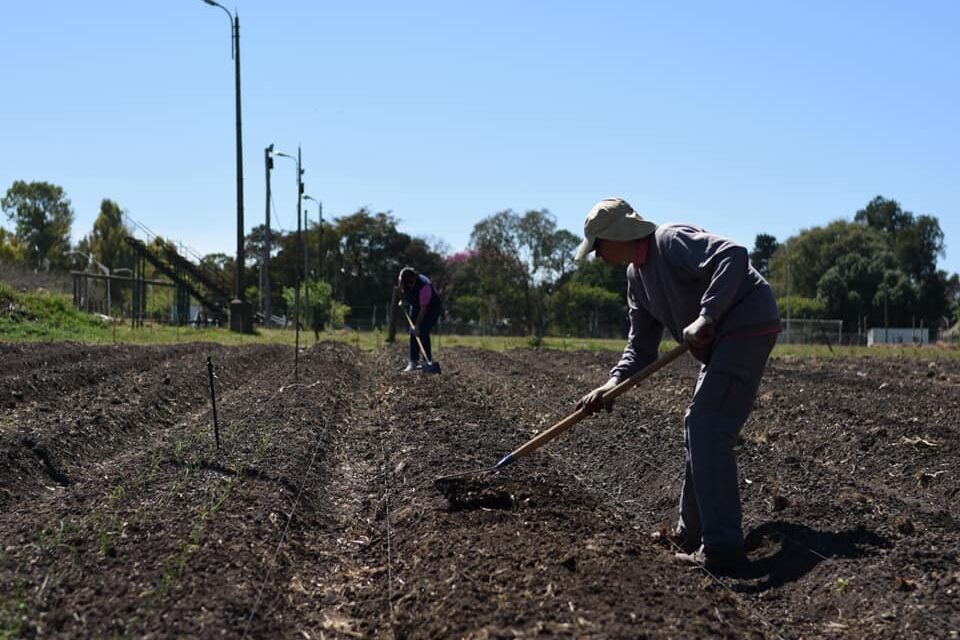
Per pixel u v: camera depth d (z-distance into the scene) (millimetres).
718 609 4734
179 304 42000
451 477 6891
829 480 7324
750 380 5562
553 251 67375
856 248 76500
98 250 84188
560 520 6102
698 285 5629
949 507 7254
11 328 23078
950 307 79188
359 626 4863
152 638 4141
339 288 73500
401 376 15703
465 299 72312
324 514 7070
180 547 5379
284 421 10258
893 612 4797
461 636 4281
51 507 6461
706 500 5551
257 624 4535
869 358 26016
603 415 10891
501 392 14523
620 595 4652
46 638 4129
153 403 11414
